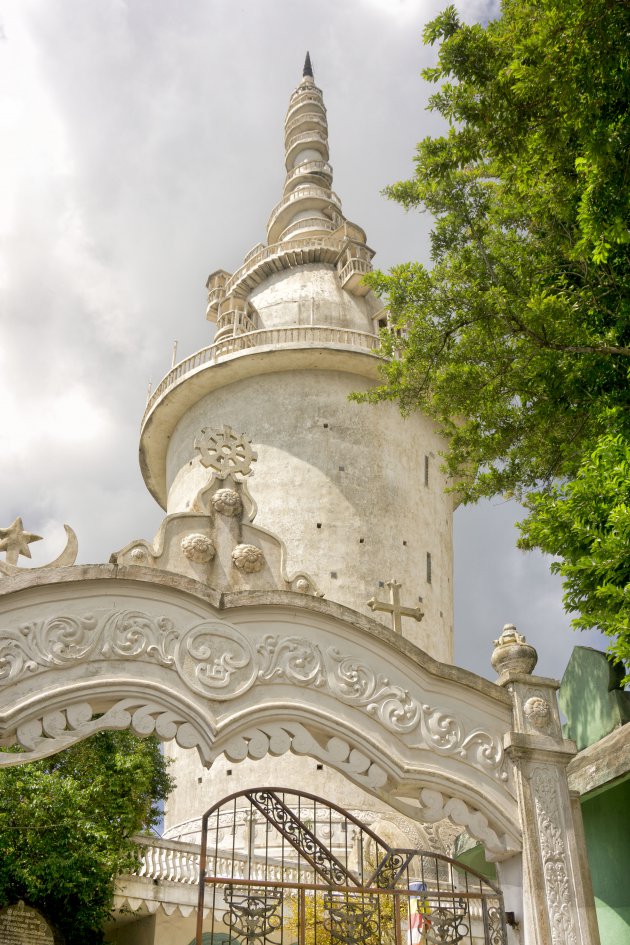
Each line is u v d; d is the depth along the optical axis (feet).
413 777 31.53
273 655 32.24
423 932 30.55
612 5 27.96
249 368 104.63
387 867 30.73
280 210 142.41
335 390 104.42
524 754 32.58
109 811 57.16
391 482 101.40
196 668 31.12
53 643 29.94
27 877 49.88
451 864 31.24
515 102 34.50
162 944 61.57
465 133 39.47
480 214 46.32
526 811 31.63
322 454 100.12
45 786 52.08
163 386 112.78
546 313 39.52
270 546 36.32
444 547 105.60
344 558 94.32
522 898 30.66
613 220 30.19
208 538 35.42
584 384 39.42
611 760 32.96
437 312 46.09
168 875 62.90
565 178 36.42
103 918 56.44
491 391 45.47
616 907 35.55
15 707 28.55
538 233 42.73
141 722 29.73
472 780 32.22
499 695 33.68
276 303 119.65
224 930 63.72
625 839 35.58
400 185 47.09
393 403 106.22
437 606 98.99
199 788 84.94
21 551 32.83
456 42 36.19
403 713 32.55
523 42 30.78
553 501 33.27
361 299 122.01
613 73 29.99
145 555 34.22
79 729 29.22
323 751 31.42
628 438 31.81
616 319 37.32
